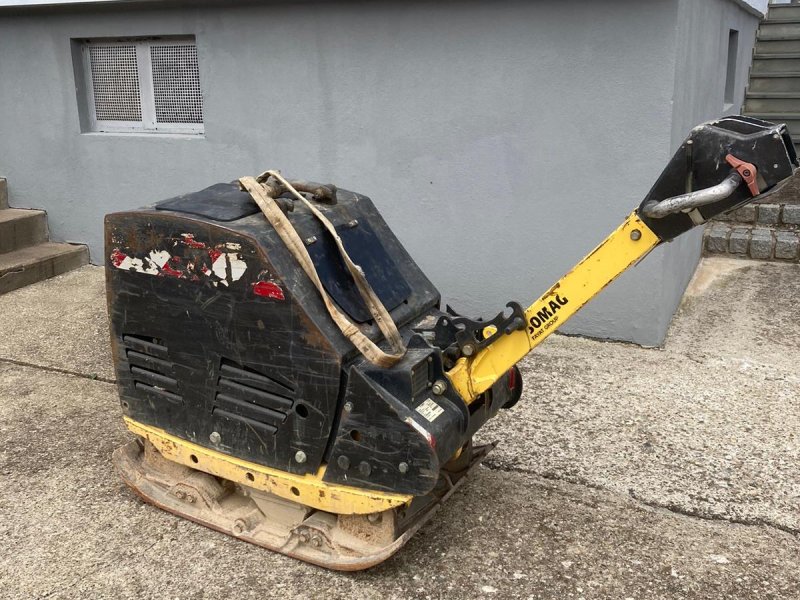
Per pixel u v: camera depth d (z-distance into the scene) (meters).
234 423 3.03
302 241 2.85
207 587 2.93
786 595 2.86
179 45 6.27
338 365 2.74
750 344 5.11
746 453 3.80
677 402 4.32
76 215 7.02
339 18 5.44
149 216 2.95
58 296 6.28
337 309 2.78
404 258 3.34
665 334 5.24
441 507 3.37
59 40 6.58
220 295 2.88
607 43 4.73
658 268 4.93
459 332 2.91
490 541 3.18
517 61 4.99
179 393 3.14
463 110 5.23
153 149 6.46
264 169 6.05
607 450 3.85
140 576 2.99
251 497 3.24
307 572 3.00
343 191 3.42
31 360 5.06
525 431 4.03
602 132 4.88
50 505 3.47
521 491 3.52
